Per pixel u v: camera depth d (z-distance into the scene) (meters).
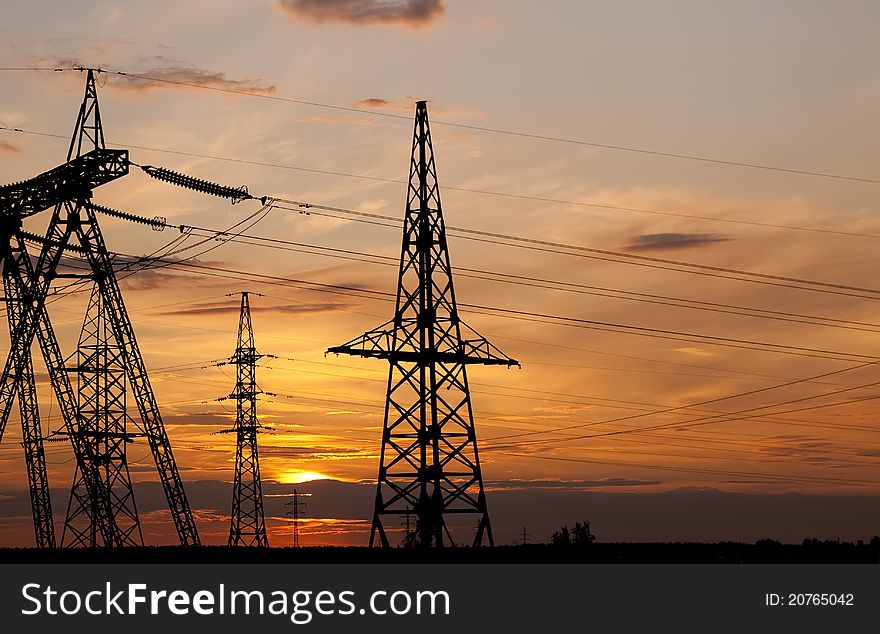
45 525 95.56
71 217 86.88
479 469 83.19
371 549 81.94
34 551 85.88
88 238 88.38
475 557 78.88
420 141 85.31
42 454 95.75
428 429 83.12
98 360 91.69
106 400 91.88
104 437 91.62
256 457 117.00
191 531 94.69
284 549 84.50
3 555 81.69
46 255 86.94
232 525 115.19
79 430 91.06
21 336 88.12
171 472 95.31
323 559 77.38
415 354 83.19
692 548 87.62
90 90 83.38
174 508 94.75
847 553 86.81
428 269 84.25
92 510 90.56
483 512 82.69
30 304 87.94
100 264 89.12
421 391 83.12
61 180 83.81
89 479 91.12
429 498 82.06
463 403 83.81
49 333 91.38
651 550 85.94
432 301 84.00
